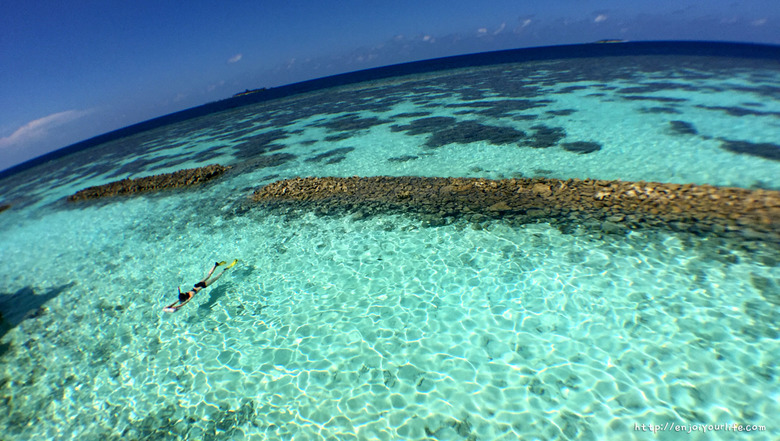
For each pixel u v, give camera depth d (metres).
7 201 26.69
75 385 6.85
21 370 7.50
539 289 7.39
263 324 7.66
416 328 6.93
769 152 13.06
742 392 4.91
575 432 4.74
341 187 13.99
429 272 8.47
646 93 25.66
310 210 12.68
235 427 5.51
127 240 13.27
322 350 6.75
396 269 8.77
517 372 5.73
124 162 32.28
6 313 9.88
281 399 5.87
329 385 6.00
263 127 35.19
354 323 7.30
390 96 42.62
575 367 5.66
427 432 5.04
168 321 8.28
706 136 15.41
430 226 10.32
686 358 5.50
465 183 12.59
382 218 11.23
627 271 7.47
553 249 8.52
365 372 6.15
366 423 5.29
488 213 10.50
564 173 13.36
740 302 6.32
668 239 8.21
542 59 69.38
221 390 6.21
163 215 15.06
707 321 6.06
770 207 8.67
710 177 11.65
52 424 6.07
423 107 31.42
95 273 11.24
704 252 7.63
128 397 6.37
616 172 12.91
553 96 28.48
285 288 8.75
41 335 8.59
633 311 6.50
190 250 11.49
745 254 7.39
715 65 37.66
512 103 27.61
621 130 17.56
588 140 16.67
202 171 19.81
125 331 8.21
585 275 7.55
